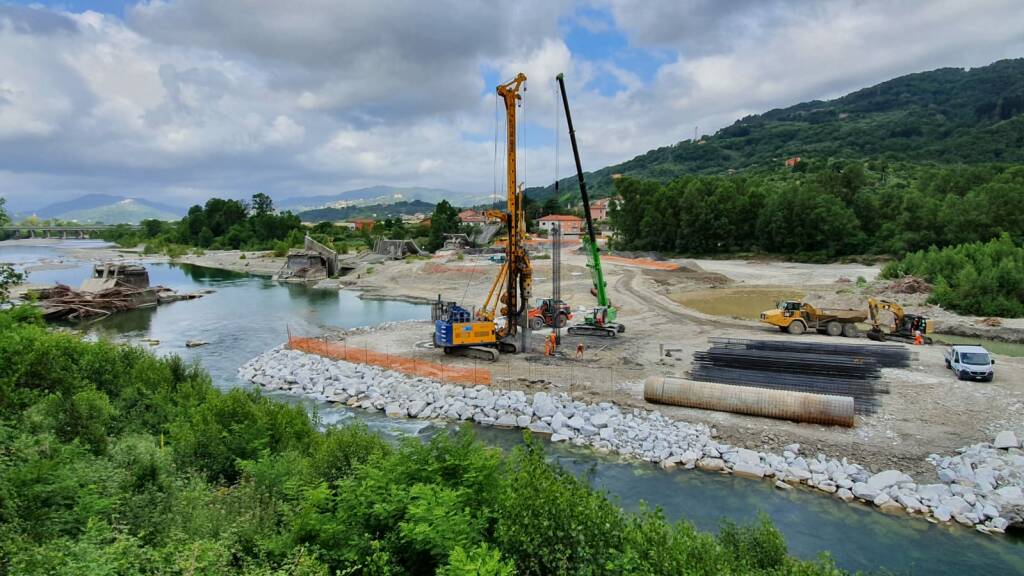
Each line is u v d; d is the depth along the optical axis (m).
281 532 10.37
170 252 141.62
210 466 14.70
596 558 8.98
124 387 20.56
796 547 15.90
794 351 32.72
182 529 9.90
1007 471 18.64
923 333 37.47
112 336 46.94
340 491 10.98
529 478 10.17
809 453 20.94
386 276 83.44
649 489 19.27
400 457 11.81
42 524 9.14
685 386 25.42
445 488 10.51
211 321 53.84
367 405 28.84
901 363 30.72
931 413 23.84
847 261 86.69
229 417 16.89
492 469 11.34
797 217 93.12
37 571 7.23
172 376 23.09
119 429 17.25
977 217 74.56
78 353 21.59
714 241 103.31
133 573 7.71
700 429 23.08
